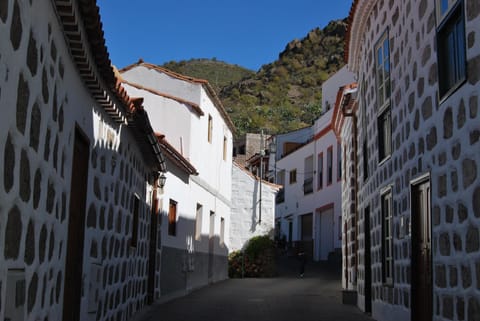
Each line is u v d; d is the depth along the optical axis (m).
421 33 7.20
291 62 102.44
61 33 5.09
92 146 6.85
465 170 5.54
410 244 7.56
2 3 3.46
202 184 17.34
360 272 12.01
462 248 5.57
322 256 29.73
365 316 10.59
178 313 10.71
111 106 7.23
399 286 8.24
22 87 4.00
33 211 4.41
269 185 25.59
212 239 19.41
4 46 3.55
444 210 6.12
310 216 31.81
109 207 7.82
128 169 9.11
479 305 5.12
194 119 16.62
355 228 13.18
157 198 12.38
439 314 6.22
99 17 5.29
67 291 6.11
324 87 32.22
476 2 5.27
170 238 13.62
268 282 19.59
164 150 12.07
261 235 24.88
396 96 8.55
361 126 12.14
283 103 84.62
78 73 5.99
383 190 9.41
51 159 4.95
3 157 3.62
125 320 9.20
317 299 13.62
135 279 10.12
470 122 5.42
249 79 99.56
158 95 16.41
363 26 11.13
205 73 130.75
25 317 4.25
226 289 16.53
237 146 48.09
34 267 4.49
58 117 5.19
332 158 28.05
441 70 6.41
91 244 6.89
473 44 5.35
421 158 7.10
